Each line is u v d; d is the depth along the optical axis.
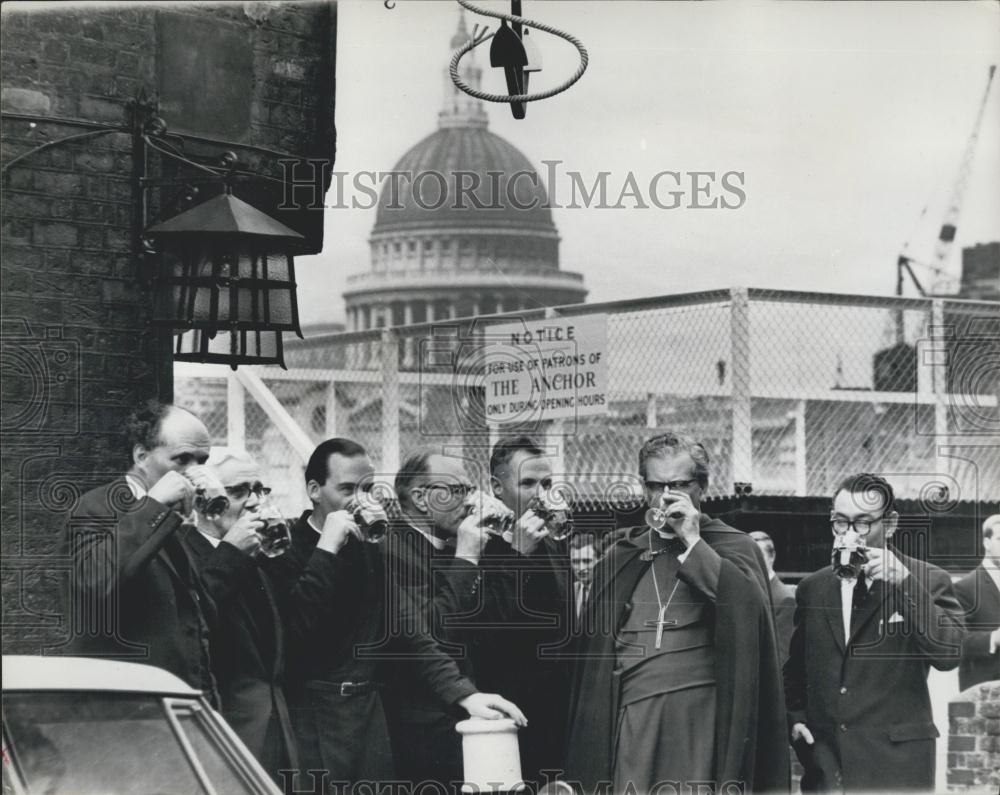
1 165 6.09
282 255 6.57
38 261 6.14
